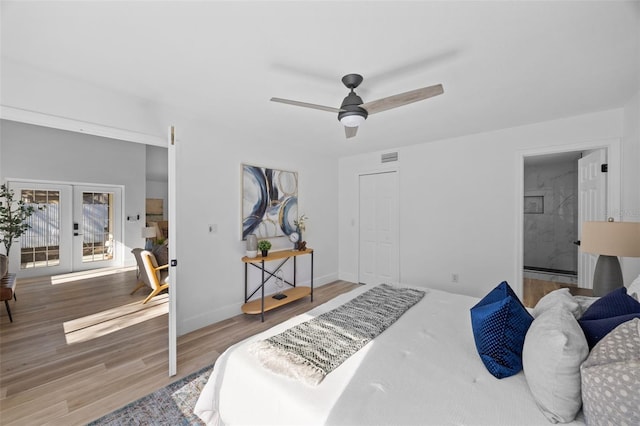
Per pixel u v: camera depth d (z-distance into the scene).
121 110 2.32
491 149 3.40
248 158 3.47
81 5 1.32
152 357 2.38
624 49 1.67
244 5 1.32
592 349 1.06
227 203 3.22
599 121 2.73
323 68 1.91
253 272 3.53
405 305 2.17
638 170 2.31
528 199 5.88
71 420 1.67
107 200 5.98
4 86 1.83
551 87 2.20
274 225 3.82
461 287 3.66
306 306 3.65
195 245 2.92
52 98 2.00
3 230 4.41
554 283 4.59
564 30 1.50
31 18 1.41
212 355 2.42
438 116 2.87
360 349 1.53
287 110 2.68
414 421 1.02
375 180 4.58
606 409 0.88
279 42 1.62
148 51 1.72
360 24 1.46
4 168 4.81
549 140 3.01
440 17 1.40
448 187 3.75
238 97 2.39
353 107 1.92
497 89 2.23
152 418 1.68
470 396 1.14
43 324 3.06
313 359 1.40
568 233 5.45
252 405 1.30
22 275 5.02
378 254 4.55
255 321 3.15
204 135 2.98
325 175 4.74
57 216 5.37
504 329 1.33
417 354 1.47
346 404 1.11
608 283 2.07
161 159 7.31
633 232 1.90
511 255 3.28
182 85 2.18
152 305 3.67
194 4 1.31
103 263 5.91
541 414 1.04
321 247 4.66
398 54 1.74
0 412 1.73
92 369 2.20
